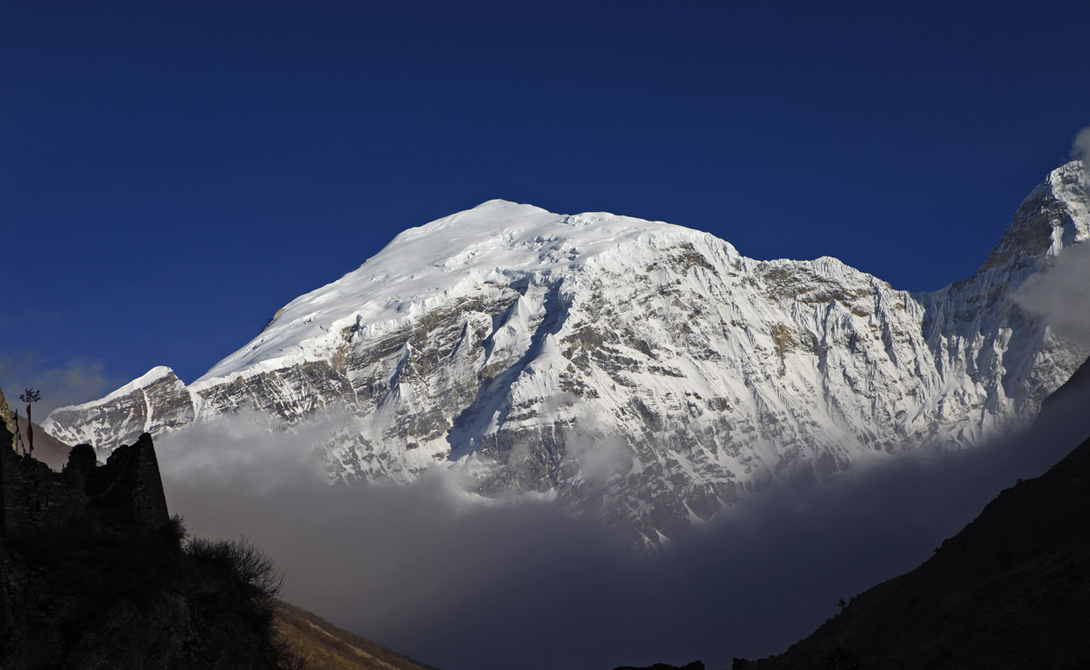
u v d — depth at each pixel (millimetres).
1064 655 106625
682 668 75688
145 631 44469
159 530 50281
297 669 55375
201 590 48812
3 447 46125
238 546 53281
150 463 51781
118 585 44938
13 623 42594
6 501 45469
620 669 74312
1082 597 118062
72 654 42750
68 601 43781
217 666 46750
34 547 44594
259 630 50625
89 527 47250
